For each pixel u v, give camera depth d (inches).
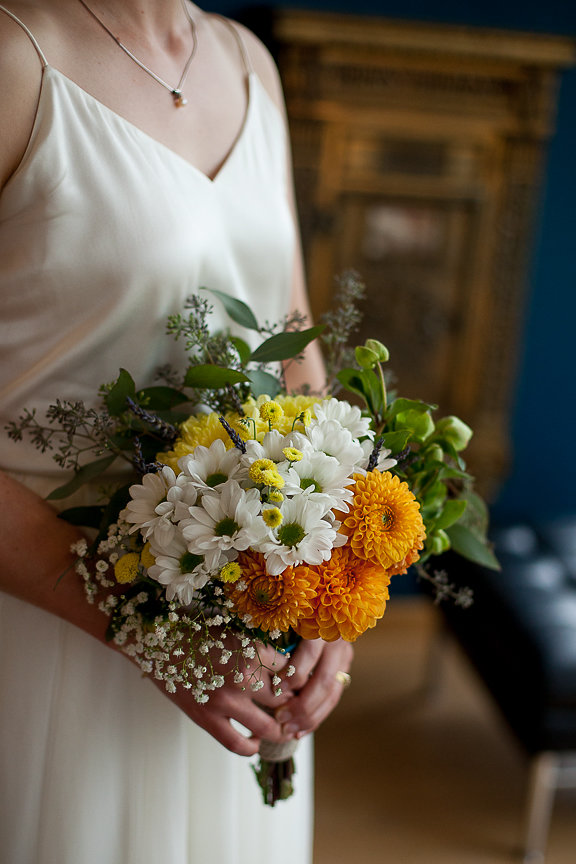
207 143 33.1
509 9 87.2
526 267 91.7
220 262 32.2
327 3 82.0
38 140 28.3
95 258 29.3
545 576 77.3
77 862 32.3
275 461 26.7
